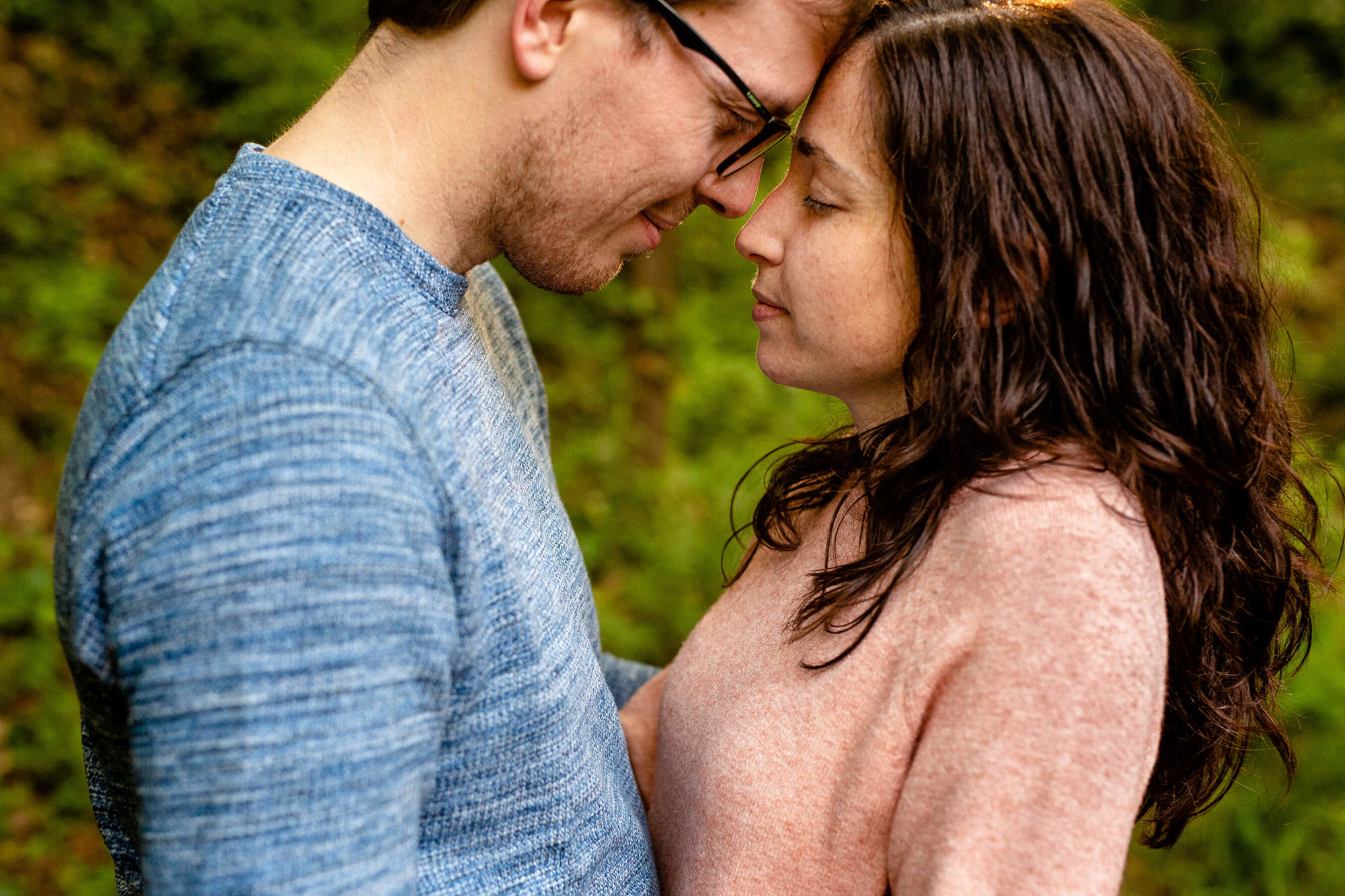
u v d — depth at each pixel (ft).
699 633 4.23
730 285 21.26
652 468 15.66
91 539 2.70
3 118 16.61
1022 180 3.34
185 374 2.66
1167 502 3.54
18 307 14.16
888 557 3.41
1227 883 9.53
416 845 2.84
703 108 3.38
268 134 18.84
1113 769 2.91
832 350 3.68
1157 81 3.44
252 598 2.46
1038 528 3.08
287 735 2.46
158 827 2.50
